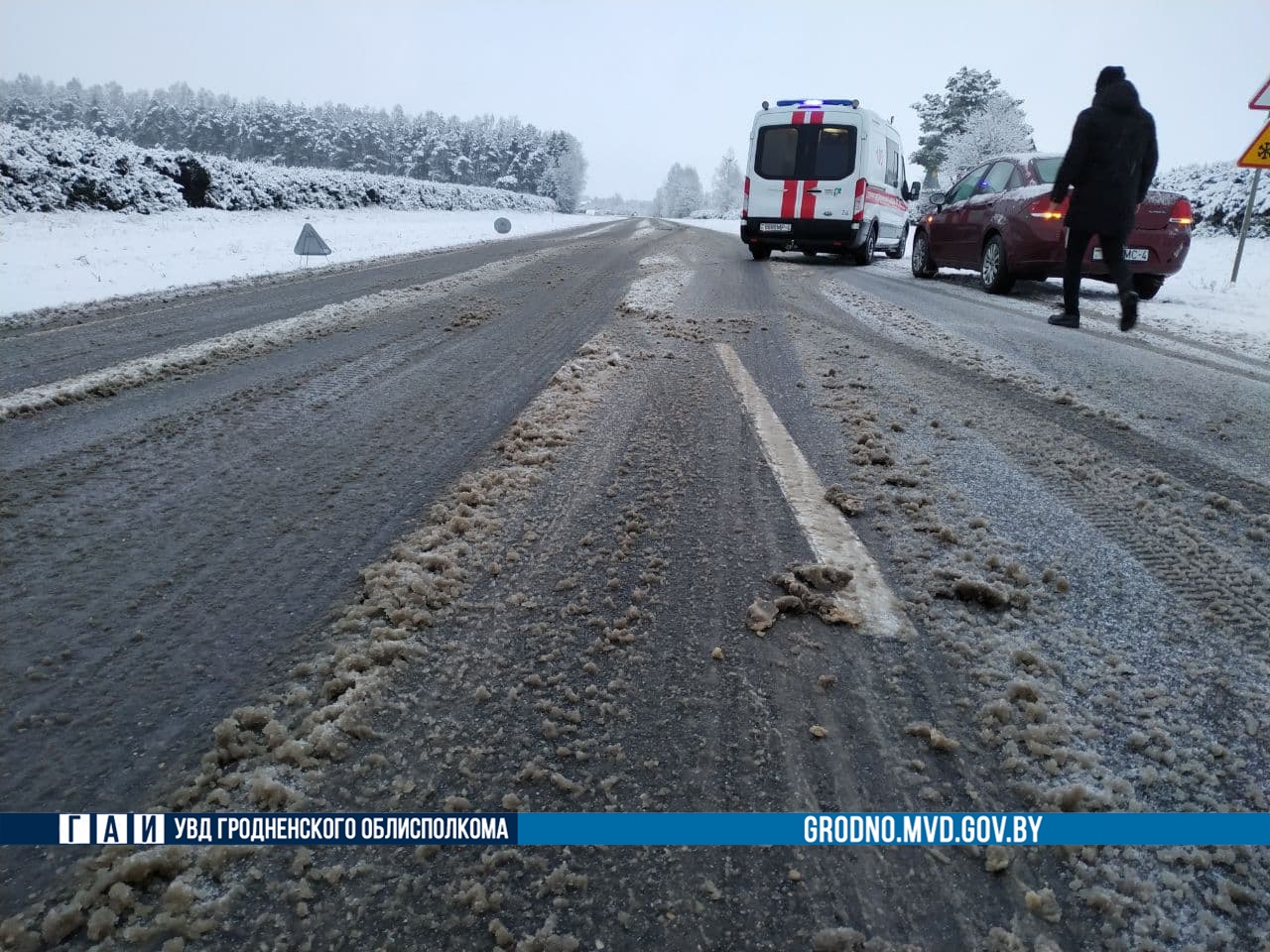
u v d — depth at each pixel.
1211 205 18.47
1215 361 5.35
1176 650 1.93
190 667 1.88
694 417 3.84
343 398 4.29
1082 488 2.99
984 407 4.08
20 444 3.51
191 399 4.26
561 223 44.38
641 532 2.58
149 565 2.40
